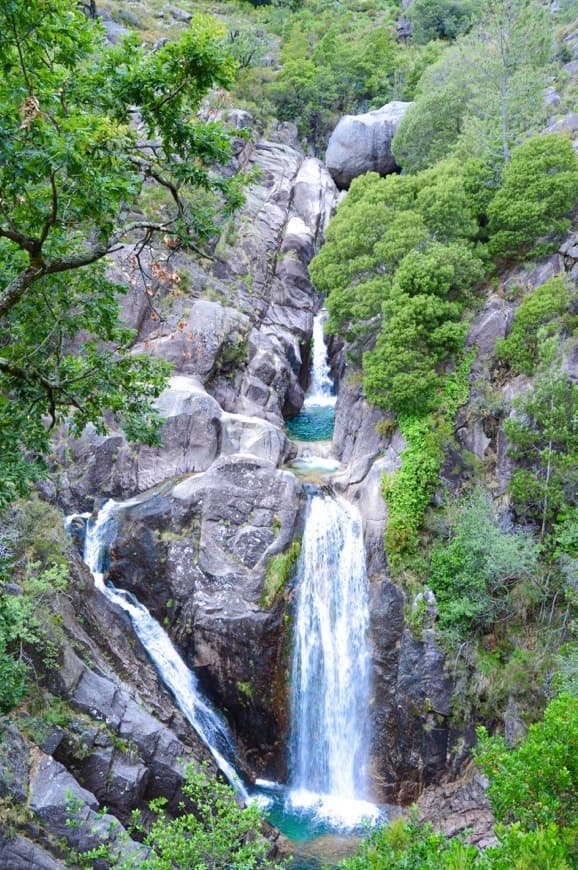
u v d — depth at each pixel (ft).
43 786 52.75
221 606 76.74
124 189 34.14
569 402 74.54
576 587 69.56
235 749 78.23
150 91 36.27
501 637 73.61
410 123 122.72
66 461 88.17
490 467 81.41
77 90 36.06
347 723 78.02
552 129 106.42
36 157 30.17
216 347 103.71
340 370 130.93
